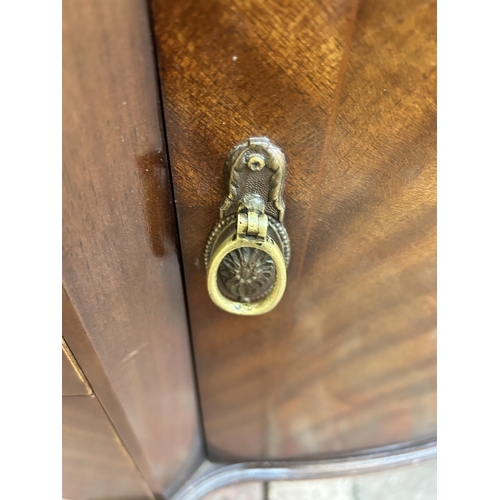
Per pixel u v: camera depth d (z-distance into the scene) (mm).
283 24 137
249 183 163
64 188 143
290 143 157
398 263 196
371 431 293
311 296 208
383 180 168
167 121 152
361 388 260
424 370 248
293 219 176
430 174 167
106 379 193
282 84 146
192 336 228
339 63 143
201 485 304
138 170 156
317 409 275
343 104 151
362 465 310
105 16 128
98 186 149
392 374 251
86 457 244
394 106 152
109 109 140
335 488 320
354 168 165
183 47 139
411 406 274
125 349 194
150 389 222
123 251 168
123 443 232
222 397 267
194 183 165
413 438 302
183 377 248
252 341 231
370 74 146
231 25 136
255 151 156
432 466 326
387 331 227
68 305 161
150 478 260
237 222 160
